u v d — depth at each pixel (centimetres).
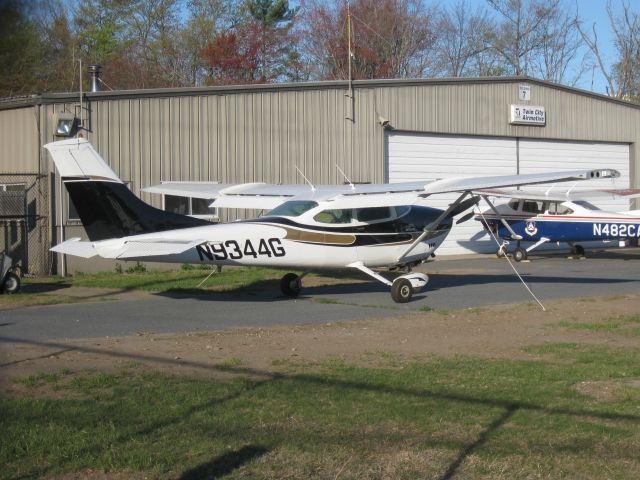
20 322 1133
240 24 4616
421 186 1353
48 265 1816
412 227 1426
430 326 1096
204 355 880
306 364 830
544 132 2788
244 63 4138
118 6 4506
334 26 4341
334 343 961
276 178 2158
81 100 1836
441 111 2511
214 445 566
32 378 751
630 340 982
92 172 1266
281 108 2162
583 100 2895
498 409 660
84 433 589
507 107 2684
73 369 802
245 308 1290
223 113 2056
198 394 698
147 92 1927
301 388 722
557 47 4862
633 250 2777
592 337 1005
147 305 1330
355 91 2312
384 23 4438
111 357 866
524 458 545
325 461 538
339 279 1734
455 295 1466
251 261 1292
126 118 1906
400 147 2445
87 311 1254
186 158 1998
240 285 1622
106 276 1806
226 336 1009
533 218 2312
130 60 4341
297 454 550
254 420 626
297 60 4356
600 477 514
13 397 687
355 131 2316
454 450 561
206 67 4431
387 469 525
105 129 1877
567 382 753
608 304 1318
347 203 1333
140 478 508
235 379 755
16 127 1853
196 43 4497
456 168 2580
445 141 2552
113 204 1281
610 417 638
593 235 2295
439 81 2495
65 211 1838
